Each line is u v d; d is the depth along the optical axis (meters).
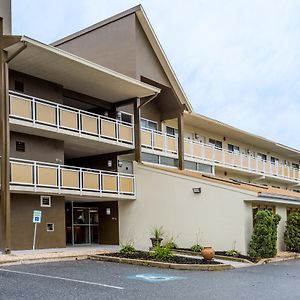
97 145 21.58
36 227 18.09
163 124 26.44
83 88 21.27
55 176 18.55
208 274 13.66
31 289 9.81
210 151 28.83
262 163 35.16
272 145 37.06
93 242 23.62
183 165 25.33
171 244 19.34
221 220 19.78
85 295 9.30
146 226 22.05
